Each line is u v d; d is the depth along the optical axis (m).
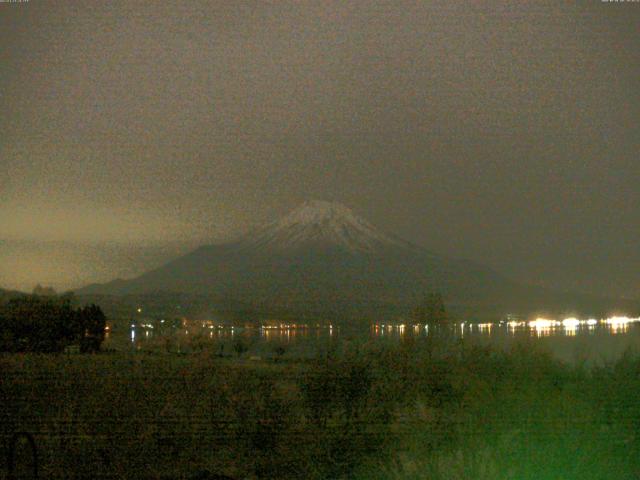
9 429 13.47
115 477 11.41
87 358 23.70
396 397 13.79
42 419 14.02
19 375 18.52
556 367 13.55
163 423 13.45
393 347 15.61
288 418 13.51
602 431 10.73
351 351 15.09
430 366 14.55
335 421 13.40
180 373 16.70
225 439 13.12
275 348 32.94
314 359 15.26
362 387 14.11
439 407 13.14
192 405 14.34
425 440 11.20
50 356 25.53
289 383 16.08
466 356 14.74
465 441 10.64
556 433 10.51
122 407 14.09
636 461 10.27
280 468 12.27
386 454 11.80
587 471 9.95
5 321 37.59
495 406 11.50
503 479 9.62
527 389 11.78
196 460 12.48
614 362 13.70
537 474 9.78
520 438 10.26
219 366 18.33
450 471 9.70
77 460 11.98
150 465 12.09
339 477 11.88
